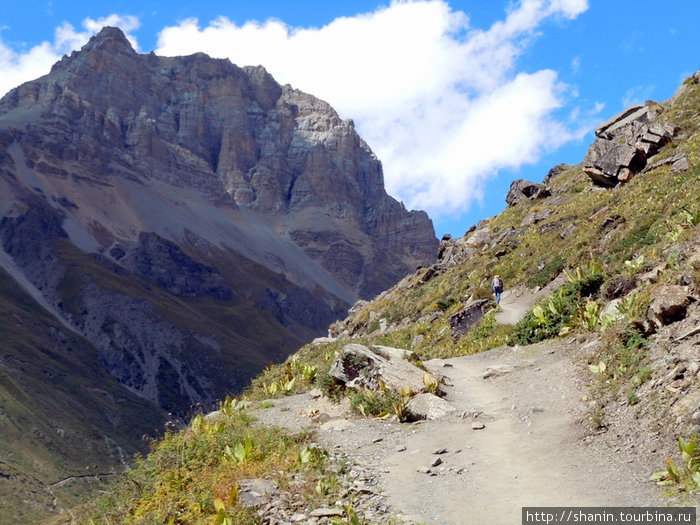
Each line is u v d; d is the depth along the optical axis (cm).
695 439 933
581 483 982
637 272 1973
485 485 1036
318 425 1538
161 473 1280
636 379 1250
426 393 1566
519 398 1510
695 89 4900
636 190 3484
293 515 974
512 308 2930
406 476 1123
